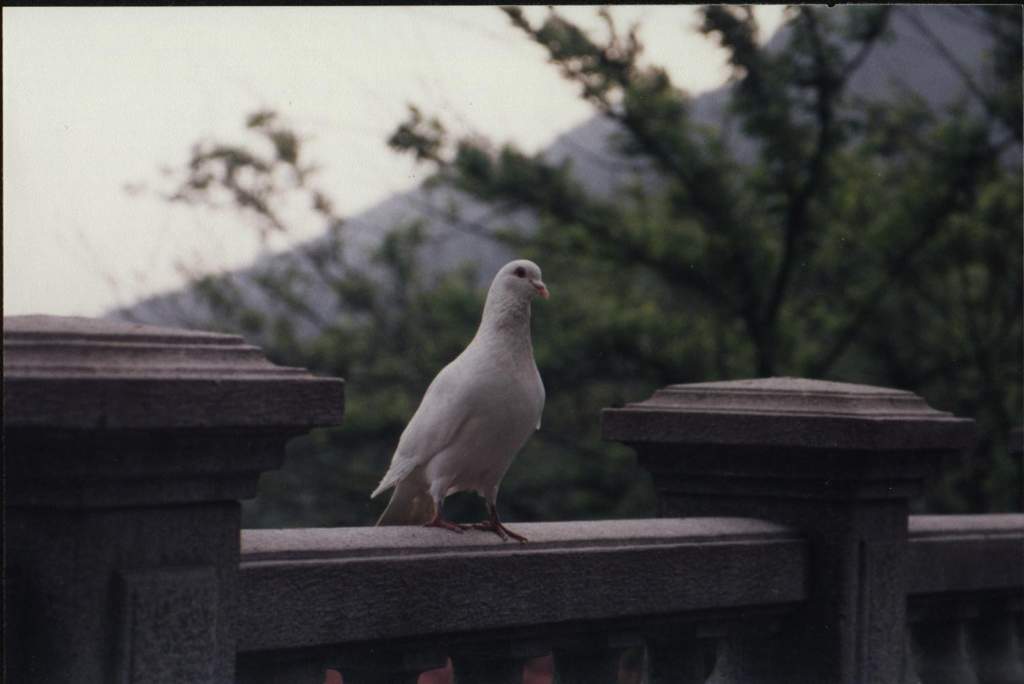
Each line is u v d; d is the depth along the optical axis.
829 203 13.80
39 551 2.89
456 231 15.45
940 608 5.61
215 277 14.16
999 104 13.27
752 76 13.21
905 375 14.24
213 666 3.06
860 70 14.78
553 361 13.64
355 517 14.79
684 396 5.15
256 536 3.43
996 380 13.70
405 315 14.99
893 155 14.46
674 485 5.25
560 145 14.62
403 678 3.79
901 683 5.17
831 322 13.88
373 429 13.74
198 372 2.92
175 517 3.01
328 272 15.10
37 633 2.89
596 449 14.16
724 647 5.07
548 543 4.10
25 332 2.83
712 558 4.59
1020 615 6.02
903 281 14.05
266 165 13.73
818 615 4.97
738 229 13.62
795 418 4.79
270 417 2.99
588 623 4.25
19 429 2.73
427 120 13.48
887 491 5.03
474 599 3.82
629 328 13.40
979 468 13.87
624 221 13.91
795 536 4.98
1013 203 13.27
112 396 2.72
